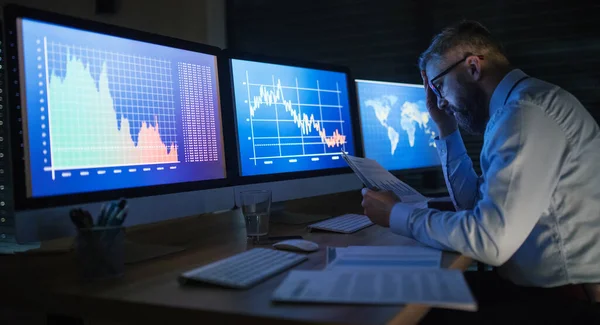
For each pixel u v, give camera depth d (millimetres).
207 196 1302
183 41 1291
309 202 1962
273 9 2492
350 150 1828
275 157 1541
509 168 1008
